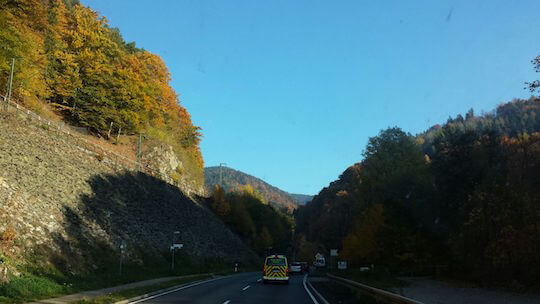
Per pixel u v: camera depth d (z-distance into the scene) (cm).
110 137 6047
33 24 4541
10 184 2367
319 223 12912
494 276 2697
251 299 1695
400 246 3853
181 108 9538
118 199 3966
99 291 1750
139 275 2820
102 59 5941
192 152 9431
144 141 6800
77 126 5488
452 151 3709
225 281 3103
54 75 5178
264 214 12056
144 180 5244
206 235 6216
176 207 5662
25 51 4078
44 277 1809
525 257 2469
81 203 3114
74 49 5884
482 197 2838
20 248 1930
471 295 2133
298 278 4016
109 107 5822
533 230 2484
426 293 2197
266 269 2786
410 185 4284
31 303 1260
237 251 7394
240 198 11338
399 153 5178
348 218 9325
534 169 3528
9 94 3647
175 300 1609
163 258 3928
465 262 3045
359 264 4781
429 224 3984
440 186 3806
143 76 7062
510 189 2780
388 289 2269
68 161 3625
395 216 4050
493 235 2684
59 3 6088
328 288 2397
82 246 2573
